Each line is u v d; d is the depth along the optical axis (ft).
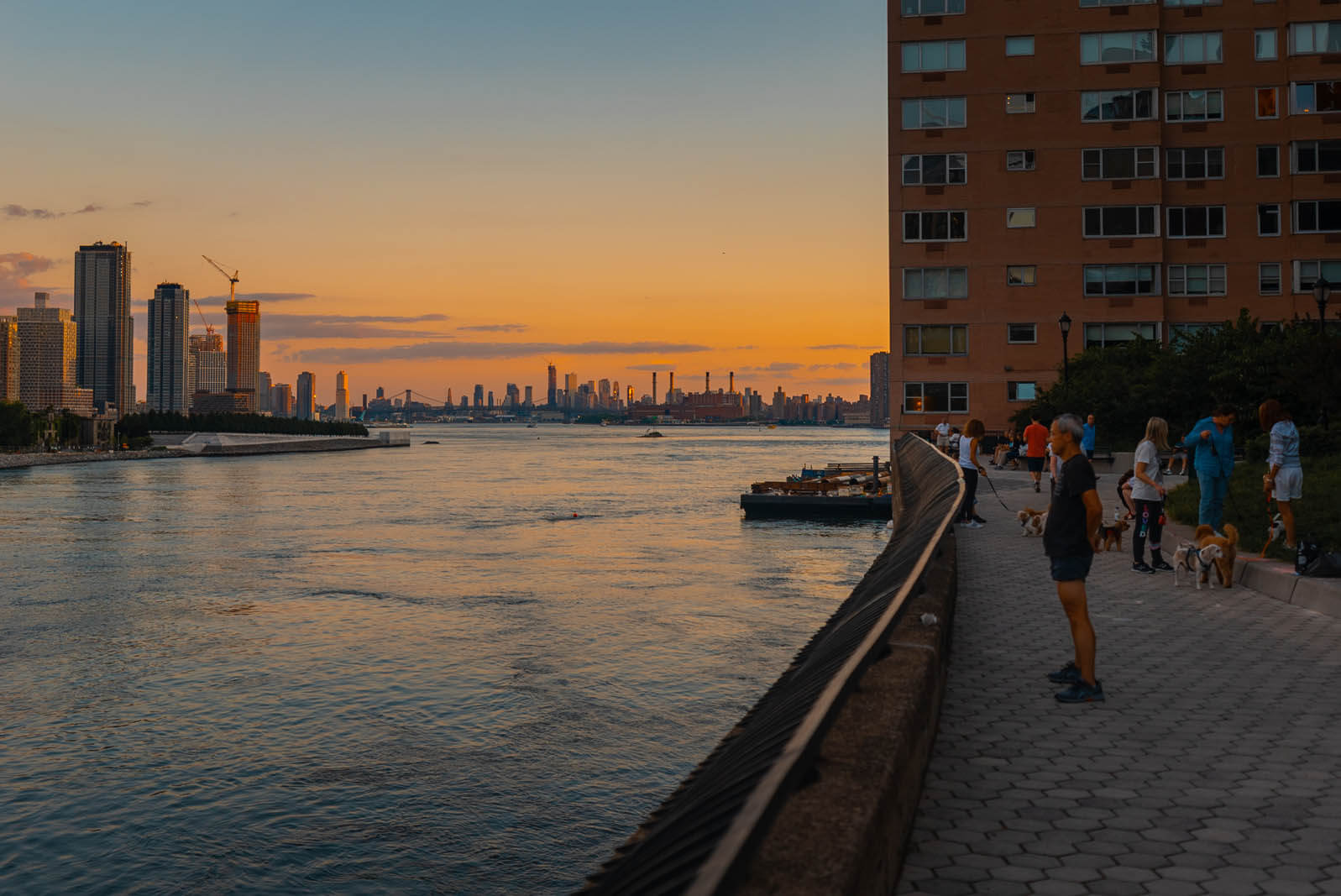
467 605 84.69
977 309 195.83
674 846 12.66
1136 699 24.76
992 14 194.18
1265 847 15.84
